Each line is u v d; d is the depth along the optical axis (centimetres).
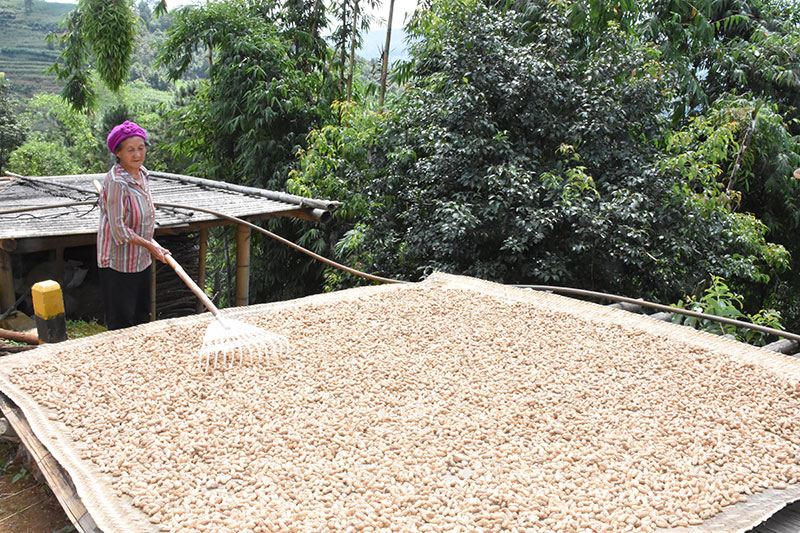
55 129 2362
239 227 611
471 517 174
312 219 574
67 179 738
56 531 208
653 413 245
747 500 187
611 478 197
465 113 620
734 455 214
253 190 626
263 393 251
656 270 591
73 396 239
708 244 646
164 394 245
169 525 166
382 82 903
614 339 329
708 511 179
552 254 605
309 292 973
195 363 278
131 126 319
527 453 211
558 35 675
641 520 174
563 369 288
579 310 377
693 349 317
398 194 709
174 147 1083
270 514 172
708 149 614
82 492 177
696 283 611
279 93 905
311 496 182
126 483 184
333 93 998
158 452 202
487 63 638
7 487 237
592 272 627
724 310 427
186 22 934
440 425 229
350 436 220
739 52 823
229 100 938
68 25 677
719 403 256
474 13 653
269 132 942
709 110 767
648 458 210
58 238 434
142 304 355
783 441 226
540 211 580
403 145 704
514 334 332
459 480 194
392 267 699
